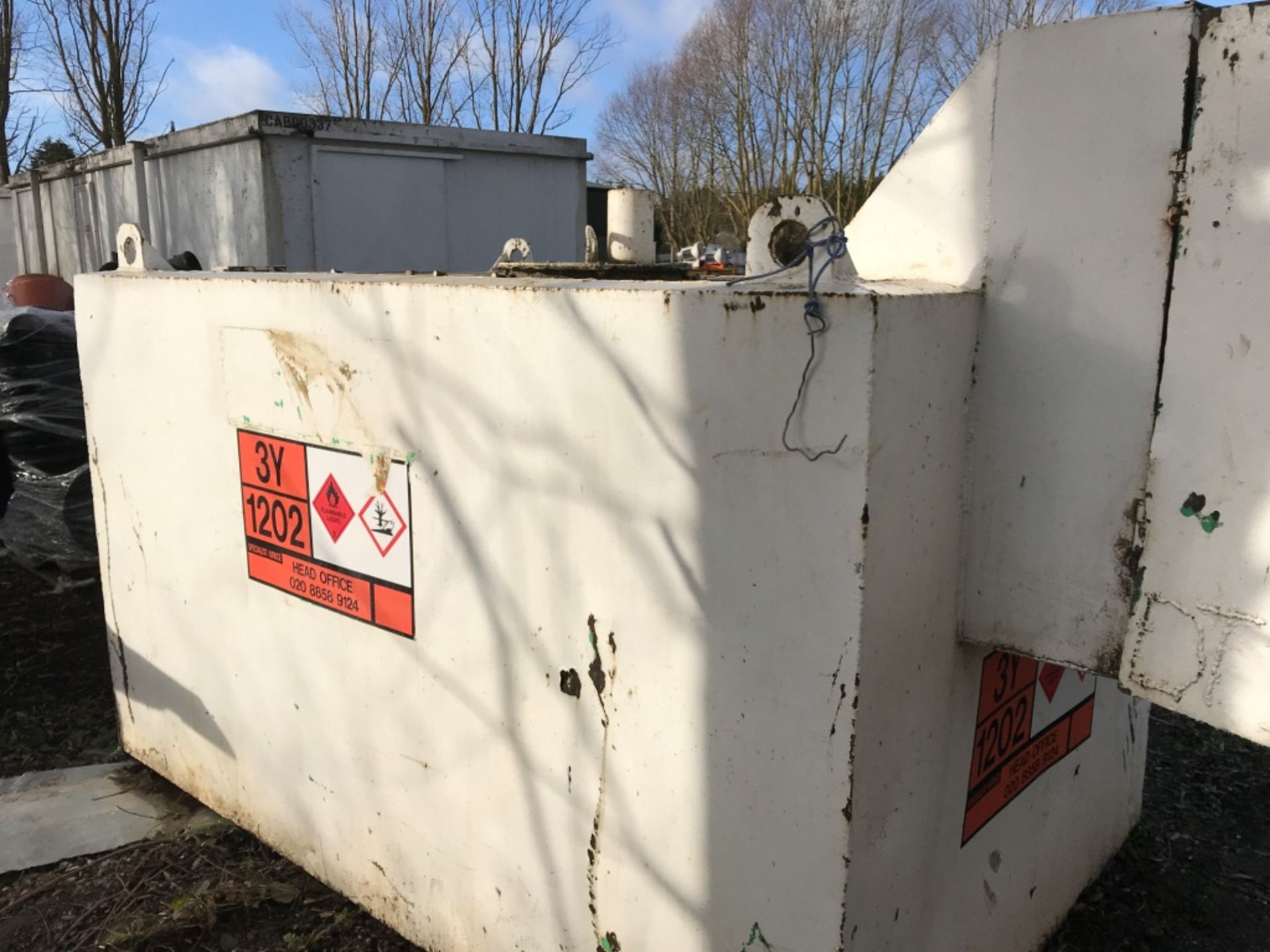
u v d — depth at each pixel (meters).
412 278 2.09
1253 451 1.33
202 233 6.52
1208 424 1.37
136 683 2.96
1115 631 1.50
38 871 2.59
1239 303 1.32
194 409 2.49
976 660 1.74
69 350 4.27
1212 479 1.38
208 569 2.56
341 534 2.16
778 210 1.52
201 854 2.62
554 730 1.82
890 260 1.72
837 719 1.43
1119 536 1.48
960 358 1.54
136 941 2.28
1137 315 1.42
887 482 1.40
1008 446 1.57
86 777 3.05
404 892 2.21
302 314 2.13
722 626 1.54
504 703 1.90
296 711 2.39
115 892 2.48
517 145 6.63
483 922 2.04
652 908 1.72
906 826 1.61
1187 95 1.34
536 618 1.81
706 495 1.52
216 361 2.38
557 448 1.70
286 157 5.66
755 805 1.55
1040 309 1.52
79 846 2.68
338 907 2.39
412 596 2.03
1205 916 2.42
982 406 1.59
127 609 2.92
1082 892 2.47
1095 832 2.46
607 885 1.79
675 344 1.51
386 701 2.15
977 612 1.65
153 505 2.70
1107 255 1.44
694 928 1.67
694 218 21.11
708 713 1.58
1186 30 1.33
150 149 6.98
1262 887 2.55
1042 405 1.53
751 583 1.49
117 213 7.93
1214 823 2.85
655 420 1.56
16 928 2.37
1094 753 2.36
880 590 1.42
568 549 1.73
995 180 1.55
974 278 1.59
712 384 1.48
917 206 1.66
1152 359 1.42
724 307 1.45
